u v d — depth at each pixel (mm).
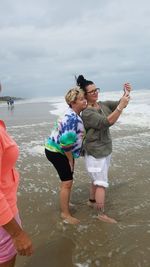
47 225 5000
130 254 4043
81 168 7871
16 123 19328
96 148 5098
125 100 4871
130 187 6484
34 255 4137
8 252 2727
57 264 3934
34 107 39438
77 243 4395
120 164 8070
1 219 2338
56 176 7441
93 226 4875
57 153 5016
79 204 5824
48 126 16359
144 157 8570
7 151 2529
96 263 3918
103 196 5137
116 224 4895
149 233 4535
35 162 8750
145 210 5348
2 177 2564
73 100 5027
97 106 5340
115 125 14859
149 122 15258
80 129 4949
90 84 5184
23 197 6223
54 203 5879
